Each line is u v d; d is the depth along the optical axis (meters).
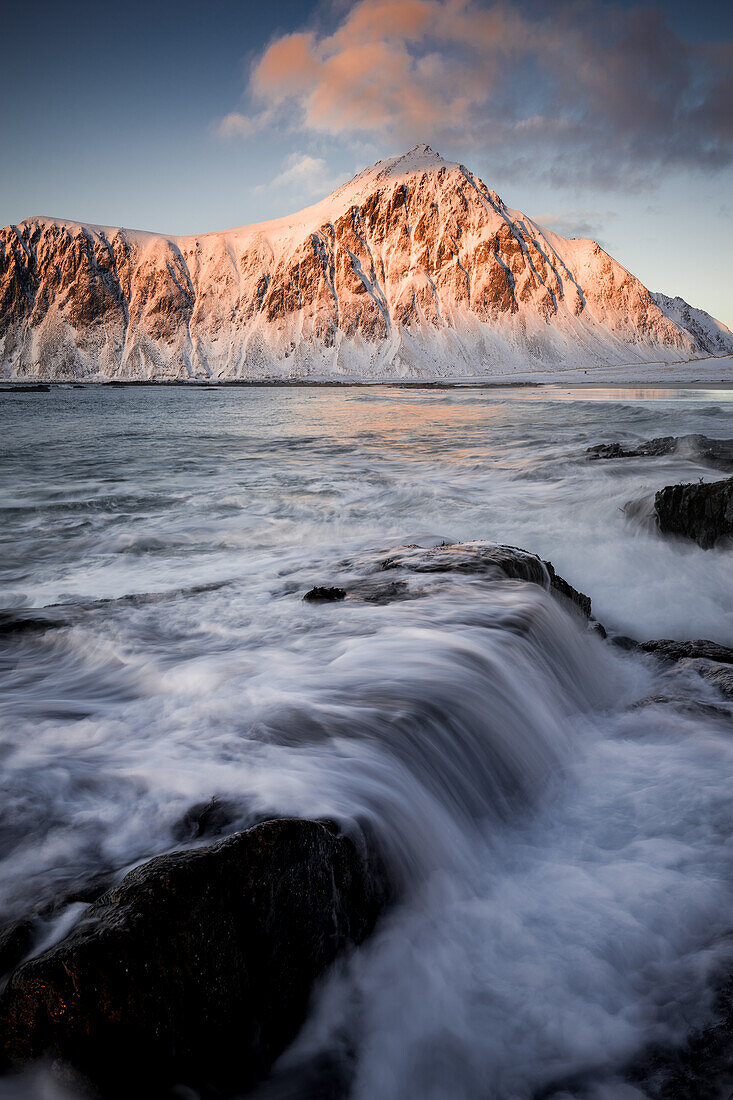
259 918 2.08
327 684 3.86
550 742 4.02
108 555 8.39
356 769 2.96
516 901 2.73
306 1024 2.17
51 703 3.73
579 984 2.31
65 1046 1.74
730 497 8.74
